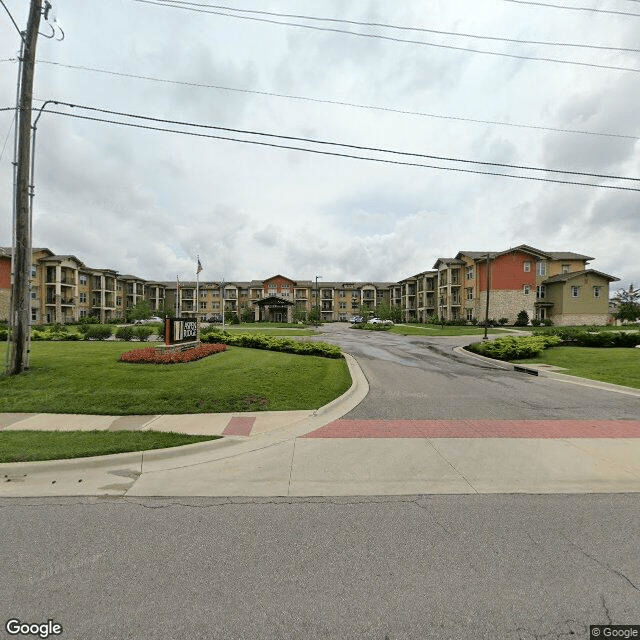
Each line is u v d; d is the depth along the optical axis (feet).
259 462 18.33
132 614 8.85
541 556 11.09
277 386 32.12
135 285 254.88
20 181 33.53
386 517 13.33
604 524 12.90
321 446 20.45
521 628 8.46
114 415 25.14
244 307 260.83
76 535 12.13
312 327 173.58
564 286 152.35
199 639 8.16
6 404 26.58
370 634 8.30
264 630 8.41
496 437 21.99
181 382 32.19
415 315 242.78
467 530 12.49
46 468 17.10
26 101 33.17
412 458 18.85
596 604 9.20
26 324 34.76
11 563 10.68
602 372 42.60
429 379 40.73
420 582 9.93
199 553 11.19
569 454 19.42
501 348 58.39
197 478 16.58
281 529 12.53
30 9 33.12
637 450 20.01
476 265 166.20
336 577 10.12
